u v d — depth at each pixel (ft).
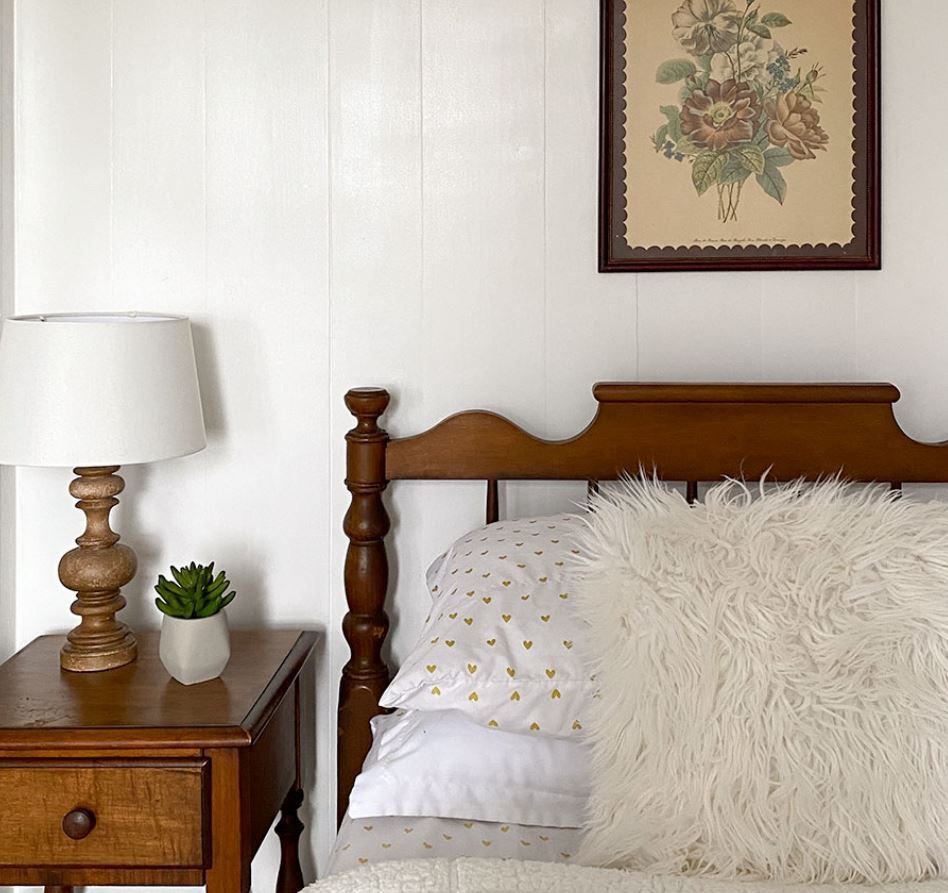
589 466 6.66
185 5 6.83
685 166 6.78
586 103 6.81
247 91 6.87
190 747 5.40
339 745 6.84
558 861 4.85
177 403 6.06
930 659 4.84
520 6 6.79
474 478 6.72
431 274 6.92
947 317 6.81
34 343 5.79
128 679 6.10
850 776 4.62
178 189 6.91
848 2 6.68
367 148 6.88
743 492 6.61
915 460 6.52
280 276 6.95
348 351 6.98
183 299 6.97
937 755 4.68
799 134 6.75
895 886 4.44
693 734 4.73
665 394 6.57
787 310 6.86
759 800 4.63
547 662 5.20
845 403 6.54
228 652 6.13
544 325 6.92
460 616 5.41
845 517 5.26
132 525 7.09
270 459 7.05
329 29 6.83
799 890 4.38
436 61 6.82
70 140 6.89
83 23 6.84
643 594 5.00
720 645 4.85
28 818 5.45
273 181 6.91
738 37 6.72
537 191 6.86
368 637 6.79
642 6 6.72
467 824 5.15
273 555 7.10
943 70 6.70
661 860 4.63
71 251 6.94
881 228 6.79
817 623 4.88
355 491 6.74
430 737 5.33
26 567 7.11
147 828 5.45
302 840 7.20
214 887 5.53
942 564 5.04
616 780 4.81
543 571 5.62
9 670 6.27
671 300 6.88
